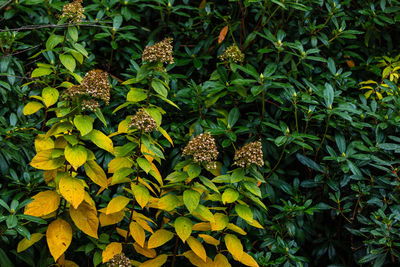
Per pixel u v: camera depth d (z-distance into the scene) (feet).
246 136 12.30
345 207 10.71
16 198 9.54
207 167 8.30
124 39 13.53
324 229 11.47
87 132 7.86
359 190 10.68
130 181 8.76
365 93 12.40
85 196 8.46
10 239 9.36
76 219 8.38
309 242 11.84
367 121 11.76
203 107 11.82
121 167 8.70
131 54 13.33
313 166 11.11
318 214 11.46
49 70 9.28
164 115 12.05
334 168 11.25
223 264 8.80
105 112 11.41
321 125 11.81
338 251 11.60
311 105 11.19
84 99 8.17
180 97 11.78
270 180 11.28
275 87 11.48
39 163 8.16
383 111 11.52
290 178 12.33
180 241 9.95
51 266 8.96
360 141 11.16
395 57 13.00
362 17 13.07
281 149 11.69
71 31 8.93
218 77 12.06
